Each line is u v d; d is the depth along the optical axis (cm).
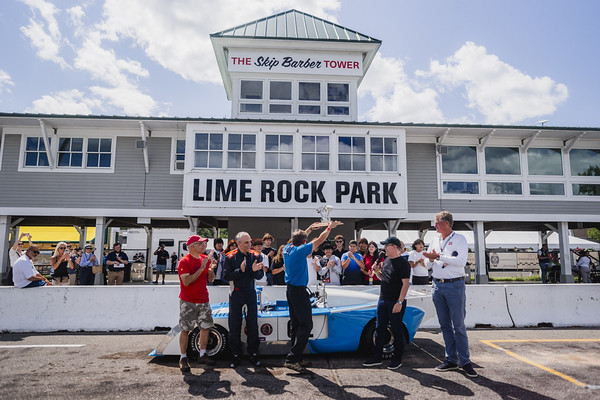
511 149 1564
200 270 512
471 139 1544
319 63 1692
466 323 809
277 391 427
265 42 1656
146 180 1462
